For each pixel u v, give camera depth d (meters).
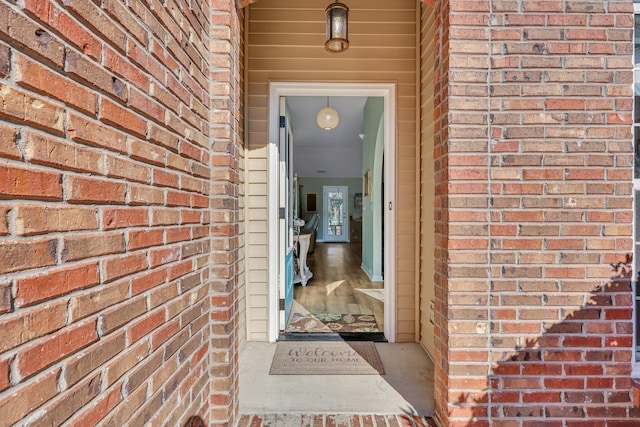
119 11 0.94
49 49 0.72
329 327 3.16
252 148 2.82
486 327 1.62
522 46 1.61
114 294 0.92
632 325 1.60
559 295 1.61
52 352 0.72
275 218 2.85
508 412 1.62
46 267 0.71
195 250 1.46
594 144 1.60
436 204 1.79
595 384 1.61
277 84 2.78
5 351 0.62
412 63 2.79
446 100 1.65
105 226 0.88
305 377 2.21
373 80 2.79
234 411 1.75
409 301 2.84
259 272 2.84
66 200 0.76
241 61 2.69
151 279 1.10
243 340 2.73
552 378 1.61
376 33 2.78
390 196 2.85
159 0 1.15
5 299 0.62
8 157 0.63
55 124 0.73
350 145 8.98
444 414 1.67
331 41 2.30
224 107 1.65
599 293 1.60
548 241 1.61
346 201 11.55
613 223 1.60
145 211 1.07
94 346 0.84
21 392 0.65
